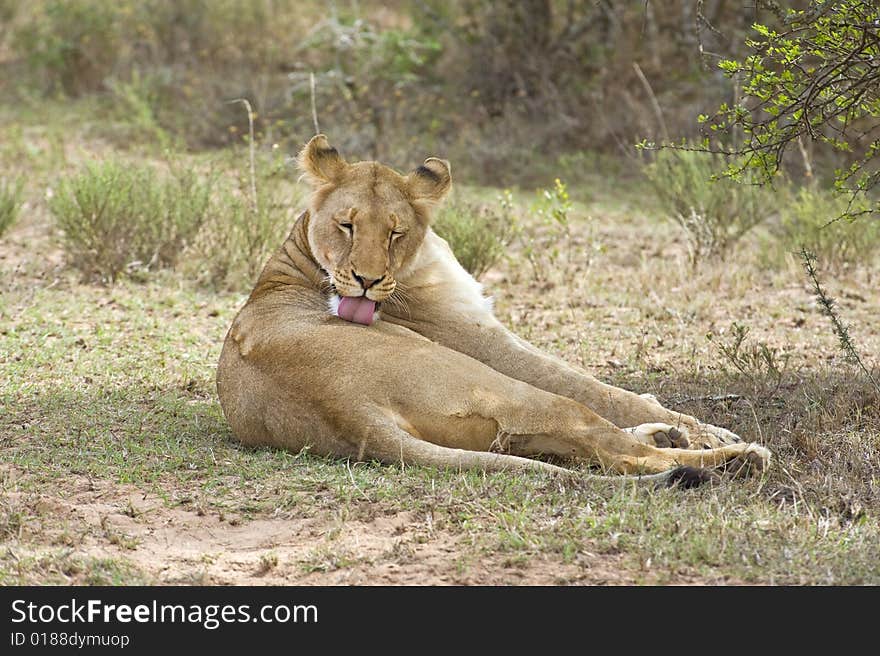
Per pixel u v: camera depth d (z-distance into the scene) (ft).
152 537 26.48
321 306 32.40
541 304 53.36
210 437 33.58
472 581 23.66
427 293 33.32
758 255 61.21
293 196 62.75
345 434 29.60
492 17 97.76
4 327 46.80
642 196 79.66
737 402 36.60
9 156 80.23
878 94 35.78
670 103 88.58
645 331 46.21
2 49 107.86
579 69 95.81
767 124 35.42
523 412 29.12
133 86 93.25
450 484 27.84
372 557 24.76
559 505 26.68
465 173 83.66
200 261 57.67
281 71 100.01
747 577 23.47
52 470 30.17
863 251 59.72
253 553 25.50
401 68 94.89
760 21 84.02
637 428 30.45
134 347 44.55
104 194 56.54
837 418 33.73
